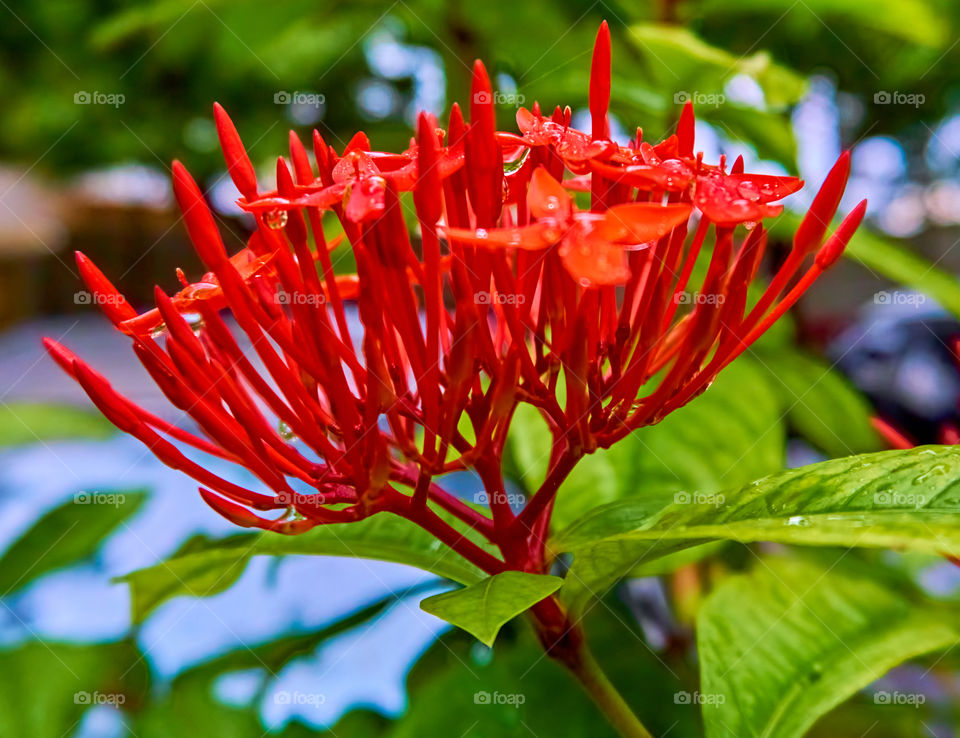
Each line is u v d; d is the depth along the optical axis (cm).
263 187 57
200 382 25
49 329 69
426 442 25
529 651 31
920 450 25
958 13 46
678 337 27
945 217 61
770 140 38
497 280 25
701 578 35
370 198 24
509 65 43
